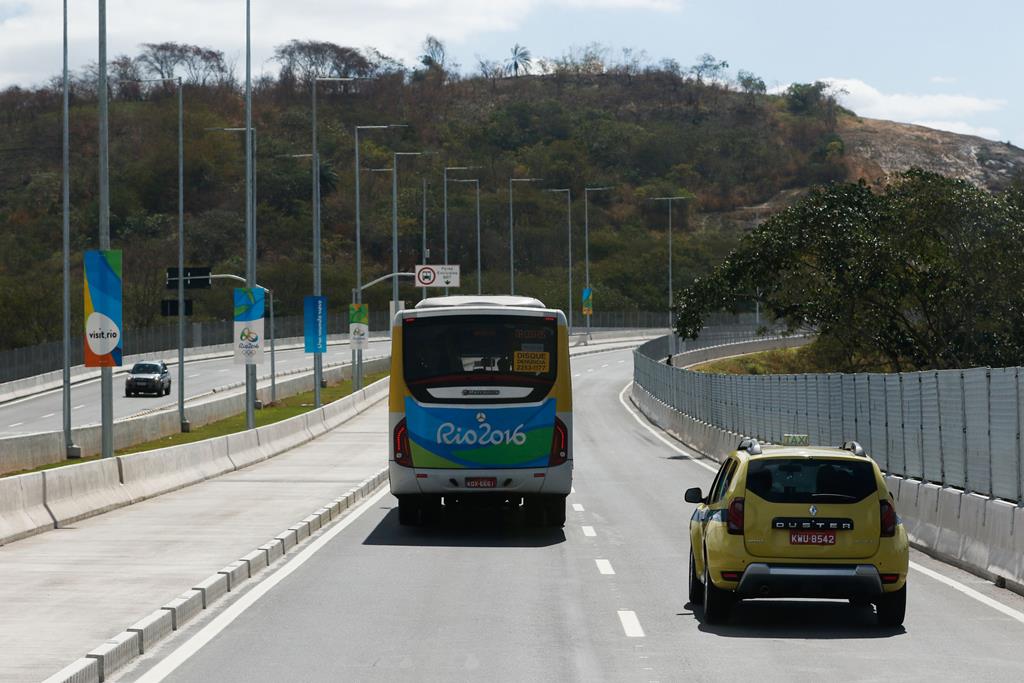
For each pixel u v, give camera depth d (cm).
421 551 4862
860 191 15788
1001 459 4566
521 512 6462
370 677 2652
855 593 3250
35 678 2459
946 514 4794
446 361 5550
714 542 3319
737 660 2842
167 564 4131
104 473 6022
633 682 2611
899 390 6278
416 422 5522
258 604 3600
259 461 9288
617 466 9688
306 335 14000
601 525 5822
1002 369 4591
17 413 16150
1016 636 3156
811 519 3266
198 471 7700
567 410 5581
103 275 6406
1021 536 3975
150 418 11988
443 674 2683
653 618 3397
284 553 4781
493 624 3288
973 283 14362
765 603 3716
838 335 15350
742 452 3434
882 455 6656
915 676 2670
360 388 16525
